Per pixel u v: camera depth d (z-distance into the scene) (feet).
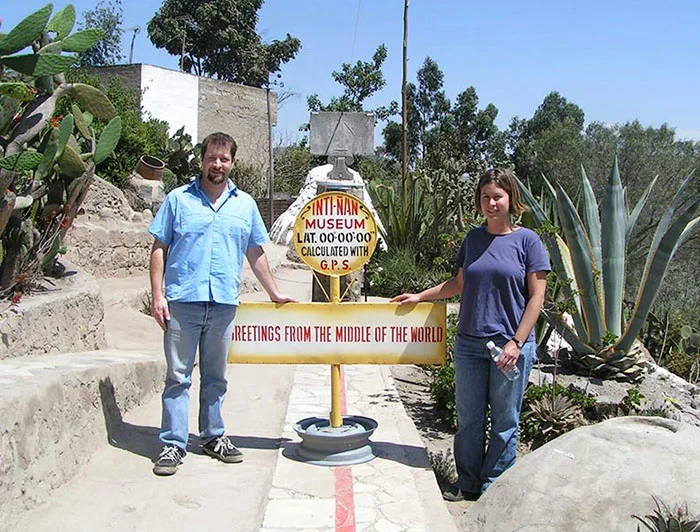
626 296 59.47
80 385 16.21
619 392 25.45
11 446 13.03
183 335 16.16
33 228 21.56
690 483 13.61
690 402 25.93
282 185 124.67
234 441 18.57
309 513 14.29
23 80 20.79
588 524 13.47
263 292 42.50
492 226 16.03
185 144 62.13
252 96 115.44
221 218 16.17
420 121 174.60
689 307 61.11
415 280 49.55
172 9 143.84
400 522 14.06
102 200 41.06
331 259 16.99
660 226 26.68
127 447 17.40
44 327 19.76
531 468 14.71
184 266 16.02
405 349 16.76
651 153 107.76
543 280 15.69
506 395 15.93
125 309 31.86
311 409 21.34
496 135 178.09
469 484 16.81
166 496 14.90
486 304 15.85
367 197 62.03
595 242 28.09
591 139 117.39
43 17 18.57
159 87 99.30
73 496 14.53
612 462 14.16
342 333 16.79
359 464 16.92
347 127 48.98
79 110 24.50
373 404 22.26
